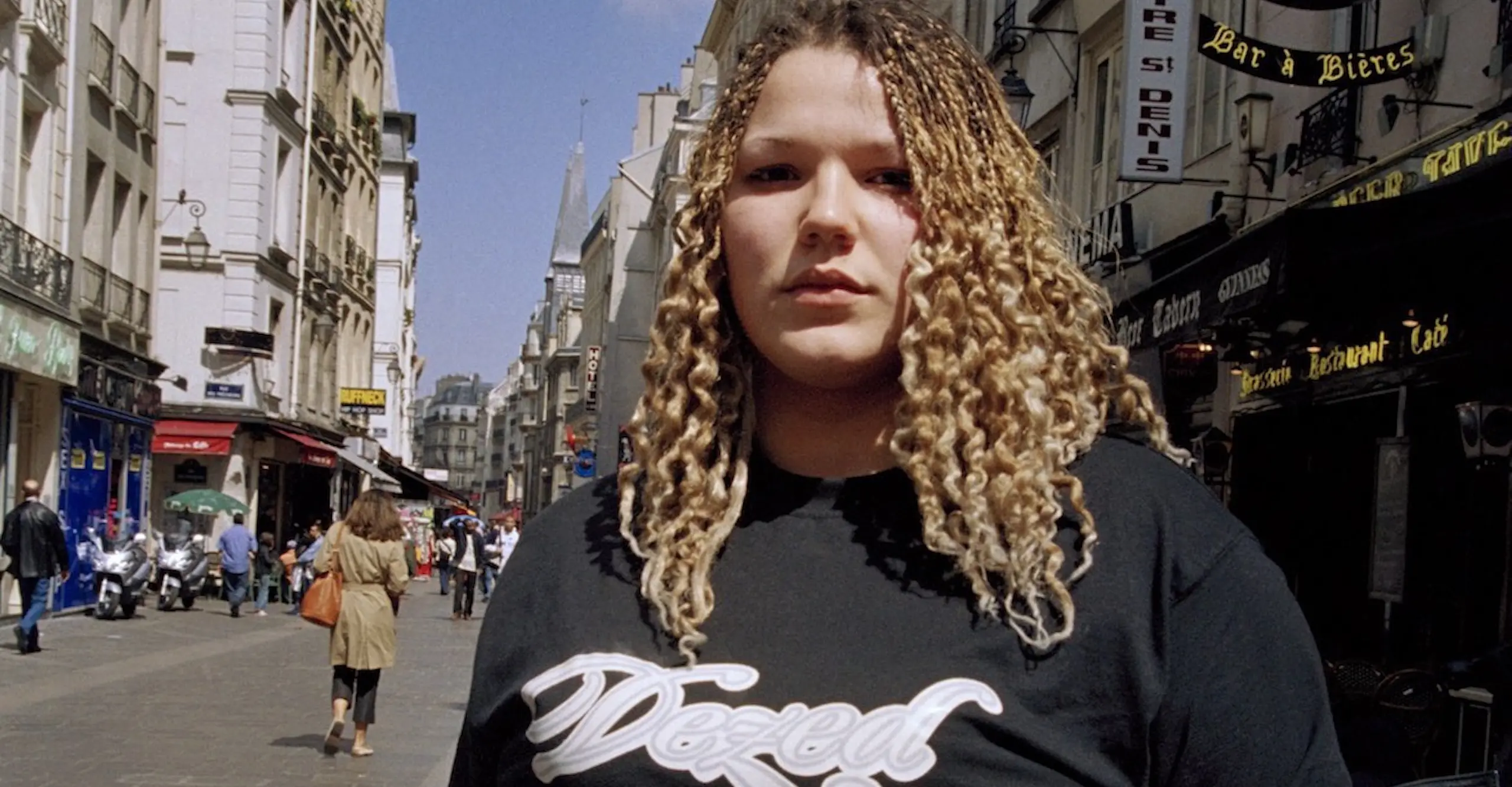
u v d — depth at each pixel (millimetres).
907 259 1382
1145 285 9758
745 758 1224
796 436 1428
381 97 46438
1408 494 8148
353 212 41594
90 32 20266
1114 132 14406
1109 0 14094
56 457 19406
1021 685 1229
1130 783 1239
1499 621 7266
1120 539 1294
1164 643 1250
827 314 1369
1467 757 6516
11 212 17656
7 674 13203
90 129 20828
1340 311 8453
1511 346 6551
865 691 1232
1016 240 1451
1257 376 10547
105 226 21719
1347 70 8398
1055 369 1423
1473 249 6402
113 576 20422
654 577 1353
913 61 1418
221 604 26734
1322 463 9938
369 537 9242
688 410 1472
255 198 29156
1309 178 9867
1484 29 7758
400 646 19328
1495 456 6711
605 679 1316
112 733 9797
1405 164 7422
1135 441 1446
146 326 23938
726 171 1467
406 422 72500
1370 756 6410
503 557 33188
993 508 1284
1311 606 9883
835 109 1391
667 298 1492
